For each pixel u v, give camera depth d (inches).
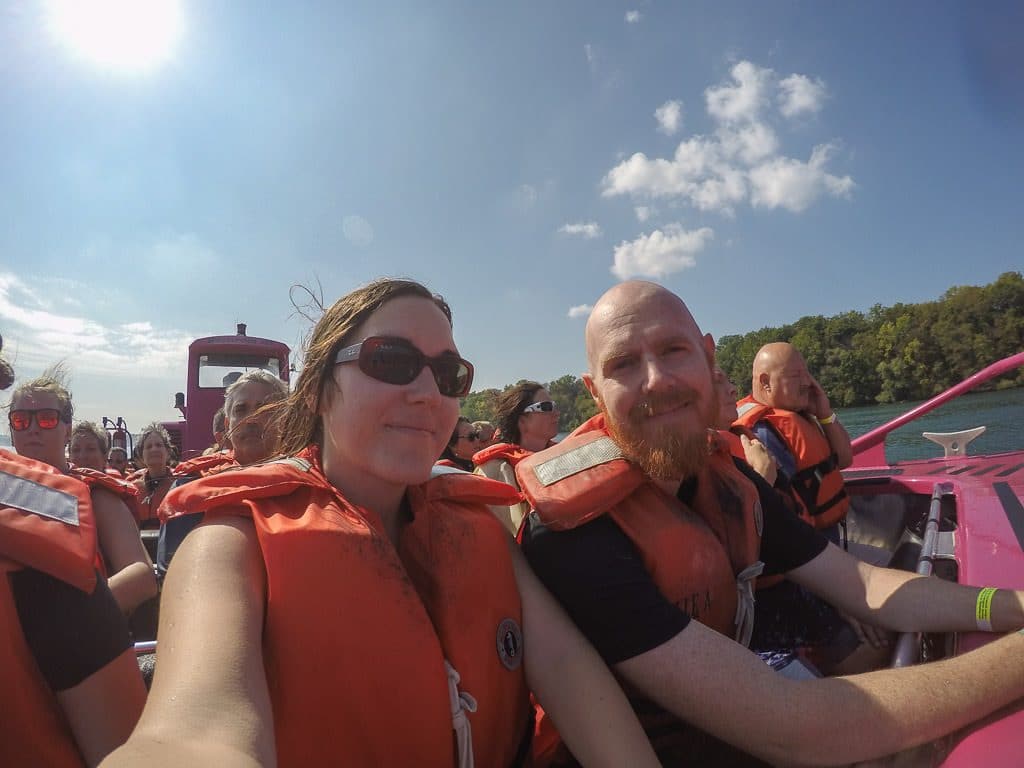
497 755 23.3
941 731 21.2
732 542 32.9
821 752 22.2
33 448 59.4
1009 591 28.4
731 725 23.8
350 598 20.1
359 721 19.5
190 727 15.2
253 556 20.6
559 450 33.0
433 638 21.0
